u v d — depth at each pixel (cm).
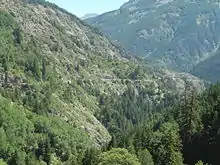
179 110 18775
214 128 14700
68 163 17962
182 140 14288
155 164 13088
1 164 19000
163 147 13200
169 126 15238
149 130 17325
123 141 15462
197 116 14325
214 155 13838
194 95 14138
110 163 10369
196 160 13862
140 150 13362
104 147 16575
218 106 16025
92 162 14262
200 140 14312
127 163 10356
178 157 12219
